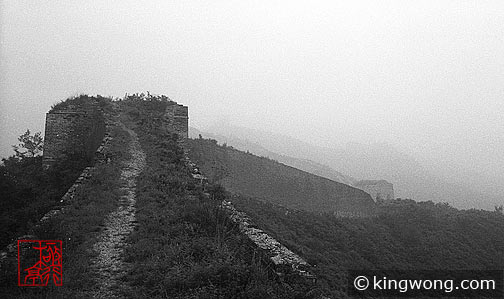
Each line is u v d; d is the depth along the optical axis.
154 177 15.10
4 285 6.94
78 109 24.67
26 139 25.02
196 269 7.14
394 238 23.05
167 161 18.28
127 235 9.84
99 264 8.00
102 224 10.55
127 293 6.61
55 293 6.53
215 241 9.01
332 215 25.12
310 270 8.12
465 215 28.66
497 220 28.20
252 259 7.95
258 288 6.47
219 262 7.49
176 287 6.74
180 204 12.23
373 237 22.00
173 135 24.11
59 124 24.03
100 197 12.52
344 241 20.05
